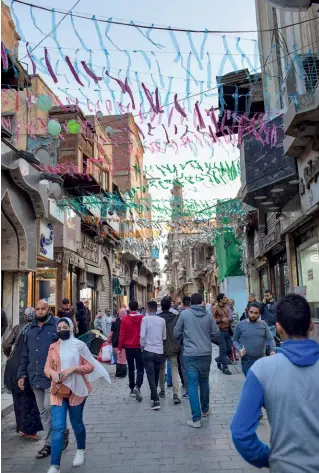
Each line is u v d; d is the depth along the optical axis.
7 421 6.34
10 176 10.55
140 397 7.61
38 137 14.30
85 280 20.09
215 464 4.45
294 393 1.91
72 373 4.55
